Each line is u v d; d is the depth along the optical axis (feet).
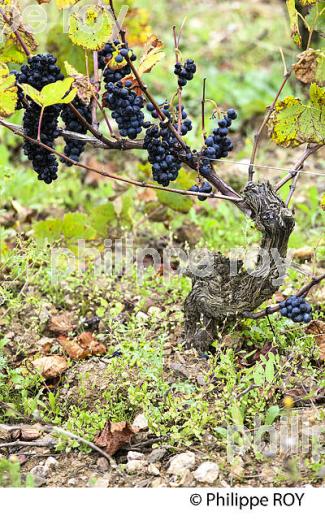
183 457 9.67
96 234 14.49
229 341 11.30
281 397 10.60
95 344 11.90
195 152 10.56
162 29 26.04
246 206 10.41
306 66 10.15
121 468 9.73
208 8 28.12
